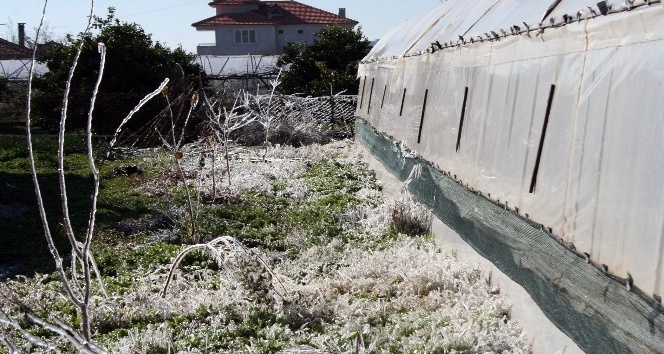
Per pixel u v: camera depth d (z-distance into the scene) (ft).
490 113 28.27
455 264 28.25
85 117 78.33
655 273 15.53
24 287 28.37
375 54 68.08
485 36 30.12
